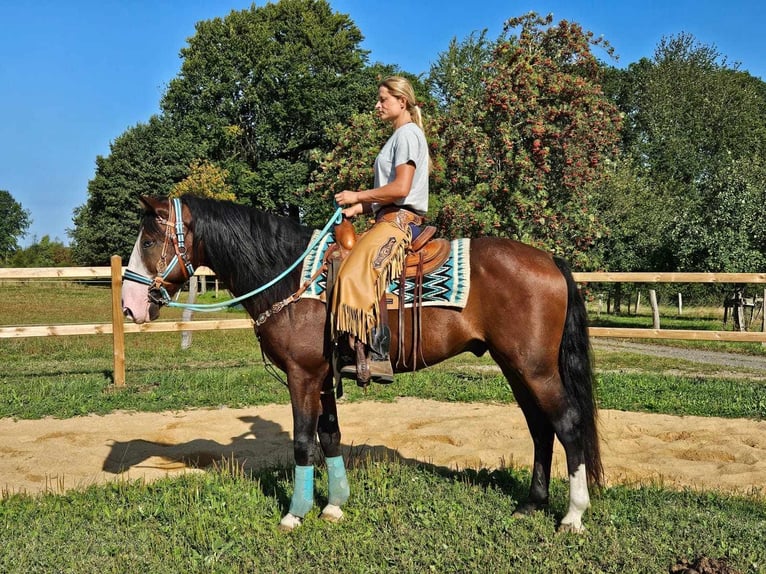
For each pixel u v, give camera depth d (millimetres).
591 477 3932
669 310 26516
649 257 22609
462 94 13539
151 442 6203
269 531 3830
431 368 10289
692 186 32031
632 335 9117
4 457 5652
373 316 3629
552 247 13055
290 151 33750
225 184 29656
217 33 32375
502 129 12617
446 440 6281
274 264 3977
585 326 3898
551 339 3799
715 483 4914
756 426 6715
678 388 8547
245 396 8062
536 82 12820
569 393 3867
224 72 31953
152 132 34969
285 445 6102
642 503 4258
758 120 35844
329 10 34438
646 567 3332
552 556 3463
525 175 12820
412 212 3883
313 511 4121
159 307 4094
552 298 3797
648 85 36719
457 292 3805
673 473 5172
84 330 8719
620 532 3768
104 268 8695
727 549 3506
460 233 13039
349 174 14258
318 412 3947
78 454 5734
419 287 3828
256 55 32000
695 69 36625
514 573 3299
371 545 3578
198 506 4133
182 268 4012
